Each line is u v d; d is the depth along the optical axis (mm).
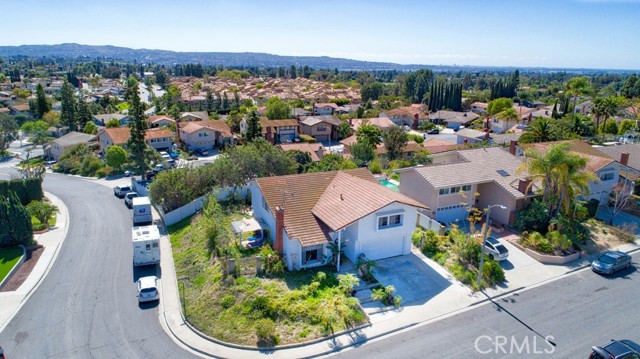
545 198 36969
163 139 82812
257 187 36500
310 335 23484
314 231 30047
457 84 143750
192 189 46969
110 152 68938
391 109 134750
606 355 20625
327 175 36500
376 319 25047
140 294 27688
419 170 39344
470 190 39438
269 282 27828
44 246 38125
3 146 92562
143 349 23188
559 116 95125
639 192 47406
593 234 37188
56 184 63562
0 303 28078
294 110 126875
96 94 179250
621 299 27375
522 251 33938
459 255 31438
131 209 49750
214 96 171125
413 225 31766
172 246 37531
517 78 177500
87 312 26969
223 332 23922
